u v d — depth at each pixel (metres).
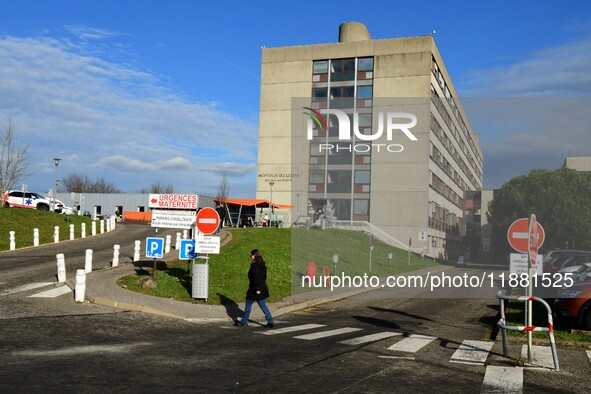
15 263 22.77
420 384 8.01
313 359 9.51
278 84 62.00
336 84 59.84
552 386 8.19
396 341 11.70
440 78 62.69
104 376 7.77
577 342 11.60
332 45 60.28
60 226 39.38
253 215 60.16
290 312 16.86
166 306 15.13
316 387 7.58
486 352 10.73
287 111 61.38
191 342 10.89
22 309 13.67
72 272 20.58
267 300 18.56
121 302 14.93
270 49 62.47
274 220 59.34
